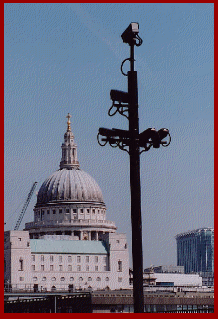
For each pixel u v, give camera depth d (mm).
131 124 49219
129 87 49531
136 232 48125
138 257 47969
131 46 49781
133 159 48938
